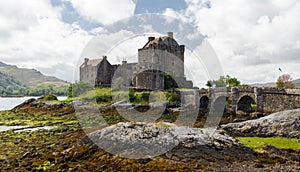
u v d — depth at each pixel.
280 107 39.44
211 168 19.38
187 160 20.47
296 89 37.22
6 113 61.34
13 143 29.28
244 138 28.44
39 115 57.09
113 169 18.91
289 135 29.81
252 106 50.69
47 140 30.09
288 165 20.66
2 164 20.94
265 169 19.78
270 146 24.70
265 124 31.92
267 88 41.28
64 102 63.56
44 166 19.94
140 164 19.44
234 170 19.31
